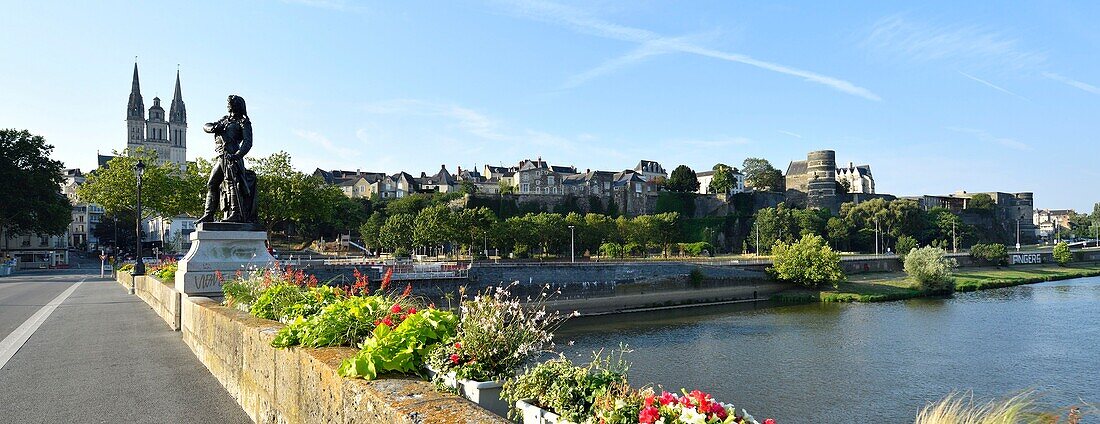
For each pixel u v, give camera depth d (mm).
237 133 19547
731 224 132750
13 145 72250
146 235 137375
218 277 17359
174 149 198250
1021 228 170625
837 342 40562
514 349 6059
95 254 124875
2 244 97812
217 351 10867
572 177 158375
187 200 64812
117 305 25344
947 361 34312
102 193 63281
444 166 167625
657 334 45125
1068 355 35438
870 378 30781
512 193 136750
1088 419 23094
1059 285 80000
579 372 5223
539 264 60375
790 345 39844
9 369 12016
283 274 16531
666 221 109812
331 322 6945
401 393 4676
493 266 57000
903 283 75438
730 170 155125
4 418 8719
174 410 8984
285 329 7273
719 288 70062
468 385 5641
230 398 9617
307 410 6121
